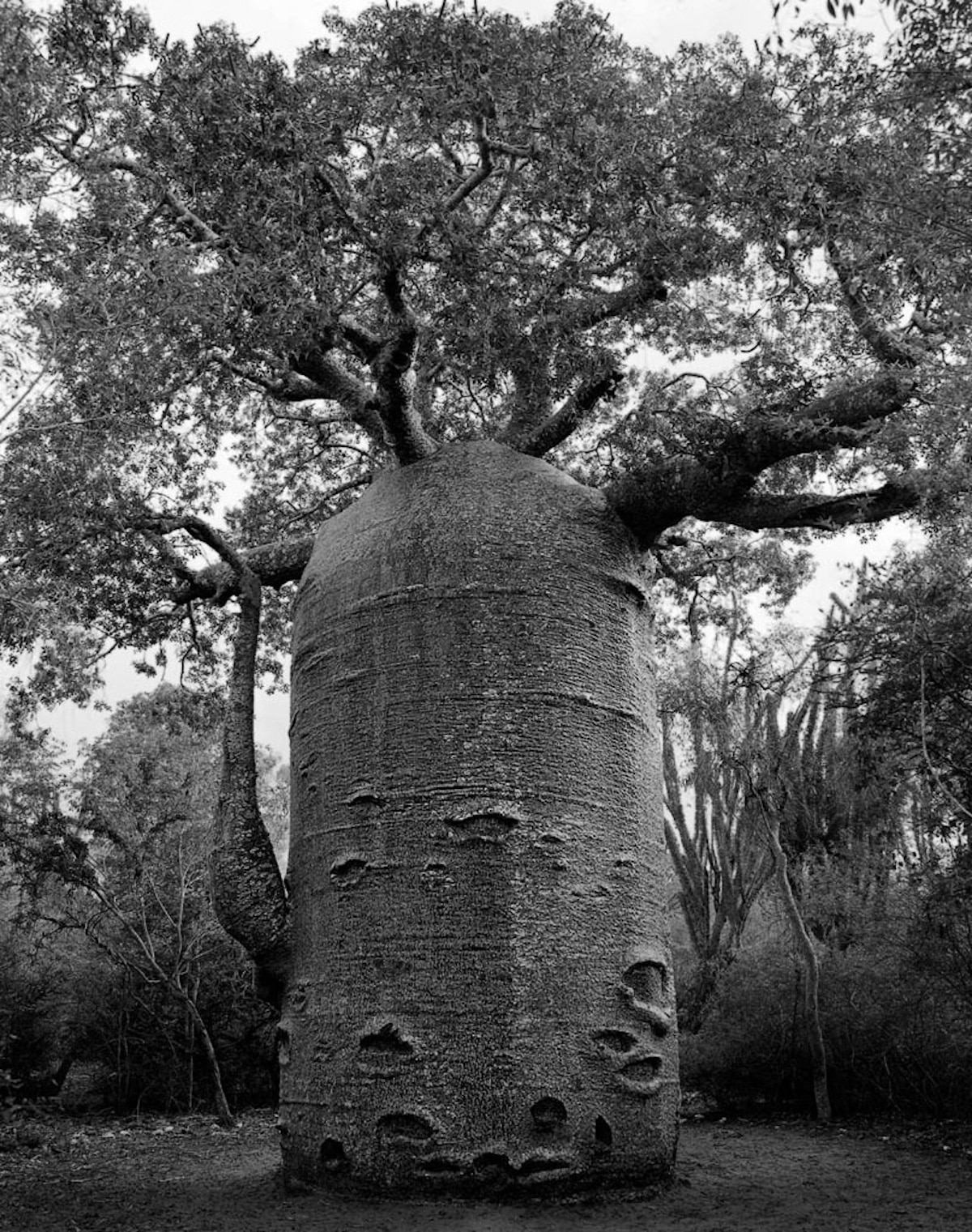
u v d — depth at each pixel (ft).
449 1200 23.12
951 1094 39.42
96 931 49.73
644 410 33.24
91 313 26.99
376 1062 24.20
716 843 60.44
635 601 29.43
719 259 30.91
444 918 24.58
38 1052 49.83
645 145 30.07
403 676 26.63
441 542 27.76
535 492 29.27
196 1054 47.83
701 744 60.59
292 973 27.32
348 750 26.81
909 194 21.57
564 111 28.99
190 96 28.40
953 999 39.81
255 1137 38.65
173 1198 25.88
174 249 27.40
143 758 52.39
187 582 36.14
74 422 27.73
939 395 26.13
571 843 25.48
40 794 50.88
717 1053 43.04
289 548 35.29
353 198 29.30
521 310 31.55
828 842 50.49
